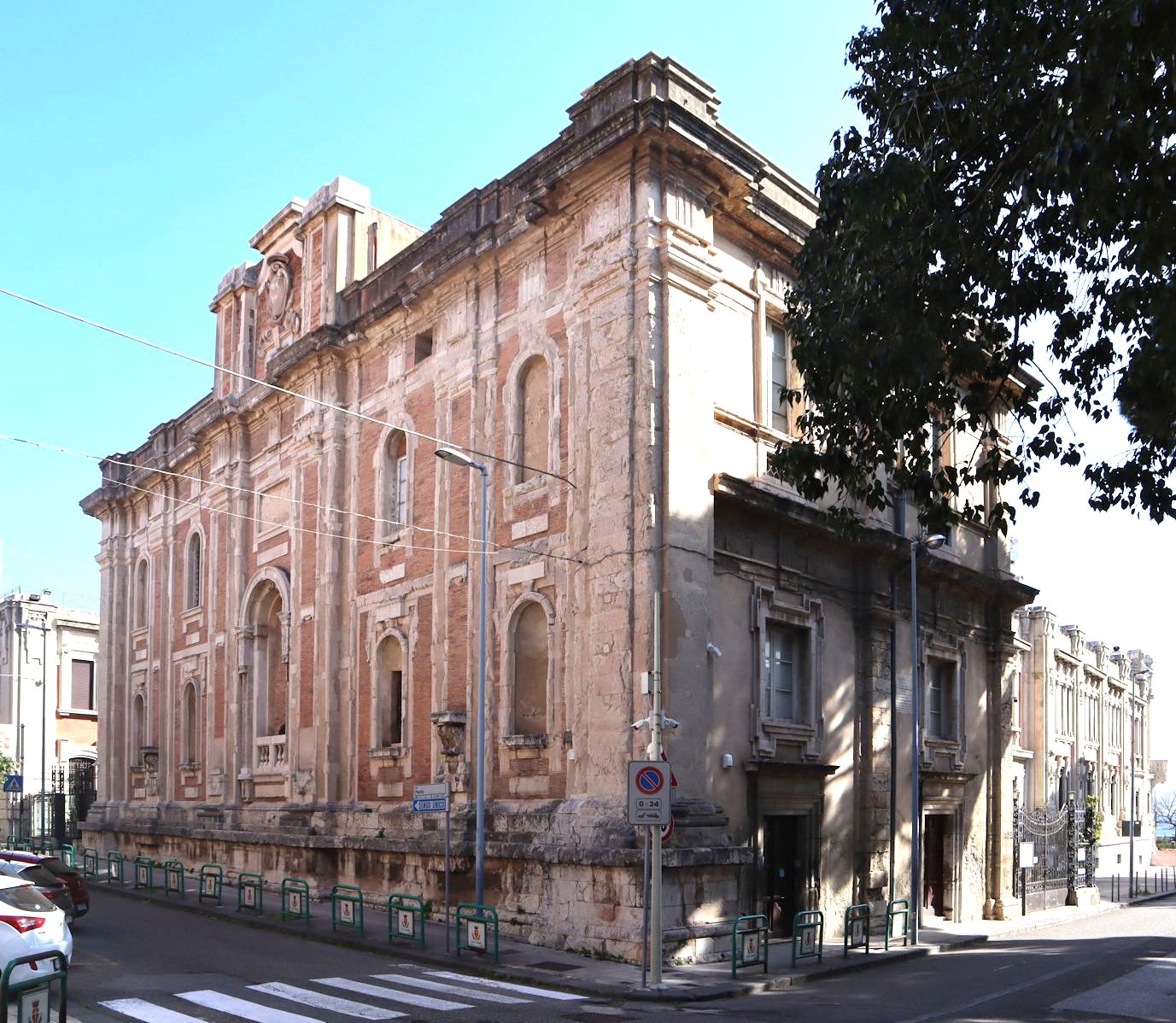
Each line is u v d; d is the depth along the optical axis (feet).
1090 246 41.09
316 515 98.48
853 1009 50.62
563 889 66.59
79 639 194.08
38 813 177.88
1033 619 166.20
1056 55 37.06
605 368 70.13
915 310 41.98
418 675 84.53
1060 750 174.60
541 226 77.41
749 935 60.29
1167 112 34.68
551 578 73.05
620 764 65.21
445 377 85.25
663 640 65.62
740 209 75.61
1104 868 189.37
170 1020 45.62
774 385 79.92
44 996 34.50
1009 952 75.00
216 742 113.39
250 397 109.91
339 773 91.86
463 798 77.51
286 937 72.69
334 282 99.04
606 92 71.77
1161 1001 53.16
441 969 61.05
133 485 136.77
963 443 100.99
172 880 104.42
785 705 77.51
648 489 66.85
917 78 43.04
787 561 77.87
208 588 118.93
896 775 85.25
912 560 82.64
